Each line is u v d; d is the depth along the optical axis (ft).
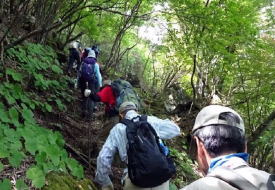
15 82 16.07
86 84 19.36
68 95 19.67
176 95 33.45
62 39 36.50
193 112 31.30
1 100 13.52
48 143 11.76
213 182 3.95
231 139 4.45
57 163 10.95
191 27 24.91
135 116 11.37
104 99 16.40
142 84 48.78
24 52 17.12
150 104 31.68
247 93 29.37
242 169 4.10
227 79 31.53
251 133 28.63
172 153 21.58
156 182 10.25
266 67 26.86
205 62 30.48
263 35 28.60
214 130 4.52
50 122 16.25
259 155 28.27
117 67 46.01
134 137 10.43
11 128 11.95
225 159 4.34
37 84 16.65
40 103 15.05
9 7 19.01
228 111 4.65
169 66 47.75
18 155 10.22
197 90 34.94
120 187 13.74
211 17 21.52
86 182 11.91
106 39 48.24
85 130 17.67
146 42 48.60
